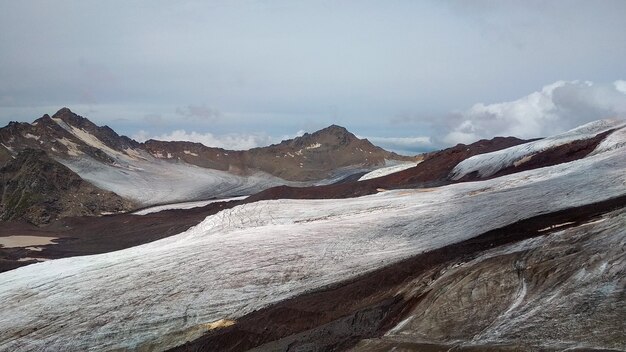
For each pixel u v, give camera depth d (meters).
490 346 22.66
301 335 31.53
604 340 20.78
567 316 23.11
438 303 28.33
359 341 28.19
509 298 26.41
